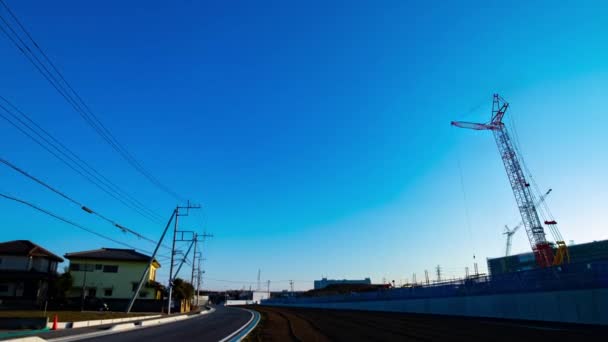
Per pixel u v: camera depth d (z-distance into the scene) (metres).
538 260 77.31
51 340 18.59
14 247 54.88
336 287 151.25
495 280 35.12
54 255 57.25
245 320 40.50
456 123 83.25
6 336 18.53
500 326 27.12
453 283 42.16
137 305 58.88
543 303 28.58
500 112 83.00
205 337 21.95
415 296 51.47
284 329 29.20
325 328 30.12
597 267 24.39
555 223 78.19
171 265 54.44
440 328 27.59
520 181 80.44
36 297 52.50
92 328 26.20
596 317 24.08
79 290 60.78
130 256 64.38
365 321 37.09
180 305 61.75
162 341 19.33
